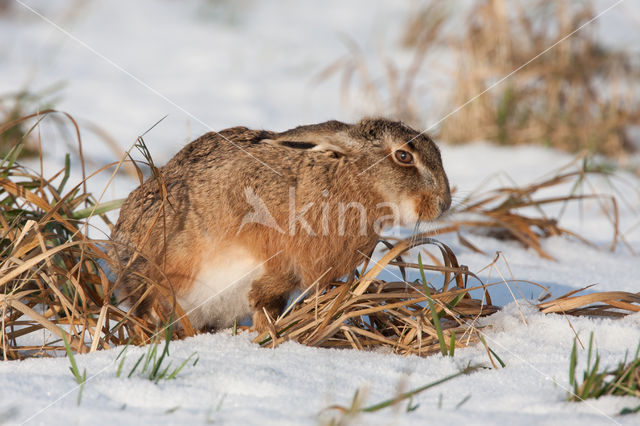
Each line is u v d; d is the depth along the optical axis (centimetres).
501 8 1914
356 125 853
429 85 2141
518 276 1017
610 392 580
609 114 1909
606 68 1994
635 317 767
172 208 793
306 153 796
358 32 2870
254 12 3288
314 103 2131
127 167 1185
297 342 731
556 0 1998
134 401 572
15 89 2020
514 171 1684
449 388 607
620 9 2631
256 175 784
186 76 2403
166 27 3056
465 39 1986
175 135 1766
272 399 575
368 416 542
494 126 1908
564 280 1002
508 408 564
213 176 798
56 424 522
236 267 790
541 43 1959
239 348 711
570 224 1374
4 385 584
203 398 578
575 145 1852
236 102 2131
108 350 693
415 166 844
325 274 796
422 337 755
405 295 763
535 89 1933
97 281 809
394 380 629
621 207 1476
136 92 2170
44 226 848
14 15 2978
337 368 655
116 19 3112
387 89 2150
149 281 743
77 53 2581
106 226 1111
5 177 924
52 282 728
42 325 741
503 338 736
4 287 773
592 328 739
